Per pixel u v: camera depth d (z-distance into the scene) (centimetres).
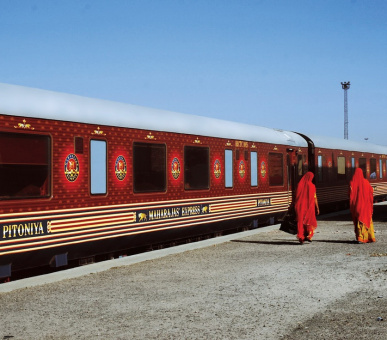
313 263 1163
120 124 1266
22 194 1012
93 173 1180
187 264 1186
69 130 1120
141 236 1336
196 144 1564
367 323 698
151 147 1373
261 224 2114
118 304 823
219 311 773
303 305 801
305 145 2309
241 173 1795
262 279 997
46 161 1064
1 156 974
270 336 650
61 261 1106
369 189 1485
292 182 2172
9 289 935
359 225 1482
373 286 920
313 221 1488
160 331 678
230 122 1811
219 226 1688
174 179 1462
